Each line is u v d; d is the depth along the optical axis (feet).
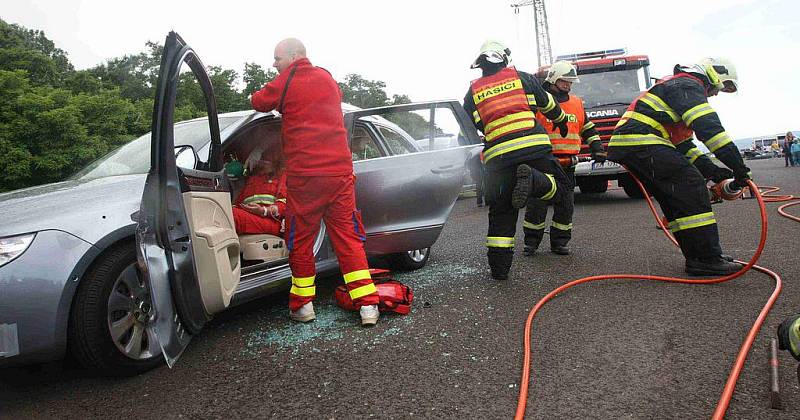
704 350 8.89
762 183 44.80
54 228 8.56
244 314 12.76
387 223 14.20
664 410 7.02
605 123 32.73
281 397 8.12
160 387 8.78
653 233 20.44
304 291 11.58
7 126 62.08
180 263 8.71
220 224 10.43
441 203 15.19
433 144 15.96
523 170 13.44
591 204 33.42
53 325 8.23
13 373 9.86
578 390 7.73
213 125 11.14
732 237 18.60
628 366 8.45
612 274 14.40
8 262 8.12
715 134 13.08
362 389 8.20
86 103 75.87
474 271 15.71
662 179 13.97
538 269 15.52
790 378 7.70
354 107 14.60
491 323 10.89
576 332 10.09
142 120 81.25
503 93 14.33
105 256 8.95
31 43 202.39
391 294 11.67
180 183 9.05
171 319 8.51
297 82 10.79
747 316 10.40
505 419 7.04
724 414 6.78
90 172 12.21
